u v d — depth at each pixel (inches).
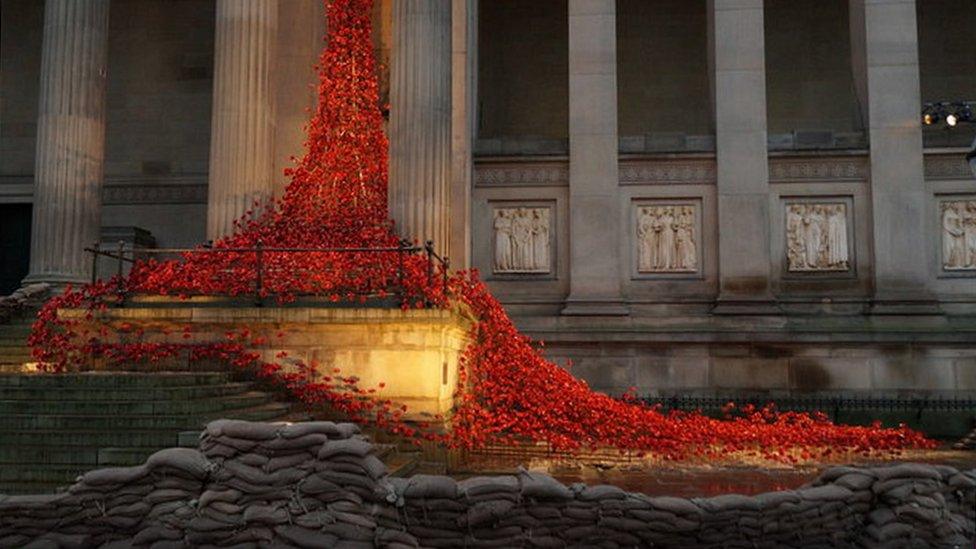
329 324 510.0
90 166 703.7
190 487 298.0
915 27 804.0
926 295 768.9
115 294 557.3
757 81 811.4
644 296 810.2
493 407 610.9
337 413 497.4
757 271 785.6
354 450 295.4
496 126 957.2
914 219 780.6
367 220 622.5
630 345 775.7
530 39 968.9
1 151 984.3
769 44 941.2
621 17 965.2
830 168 812.0
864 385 748.0
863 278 796.0
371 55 690.2
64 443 369.7
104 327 528.1
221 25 644.7
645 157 825.5
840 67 927.7
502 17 973.8
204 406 412.8
